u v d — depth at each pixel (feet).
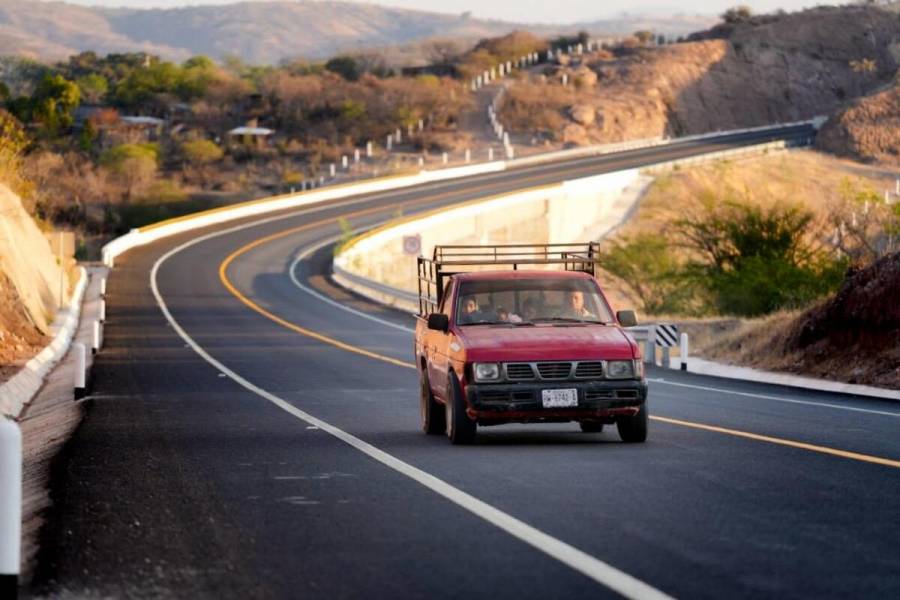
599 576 48.24
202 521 62.18
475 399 89.71
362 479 75.10
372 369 183.01
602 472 76.23
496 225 524.11
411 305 346.95
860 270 178.09
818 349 173.78
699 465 79.10
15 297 213.66
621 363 91.09
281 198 559.79
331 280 393.29
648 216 499.92
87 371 180.34
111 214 651.25
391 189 612.70
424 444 93.86
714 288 289.53
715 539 55.21
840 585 46.68
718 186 615.57
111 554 54.54
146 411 126.21
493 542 55.11
